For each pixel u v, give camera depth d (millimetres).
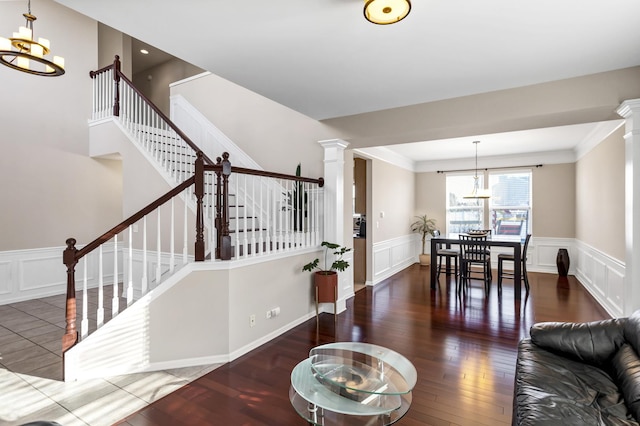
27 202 4871
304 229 4172
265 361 2969
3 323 3820
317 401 1775
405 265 7465
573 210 6551
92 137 5449
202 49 2469
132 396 2406
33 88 4934
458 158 7543
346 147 4469
